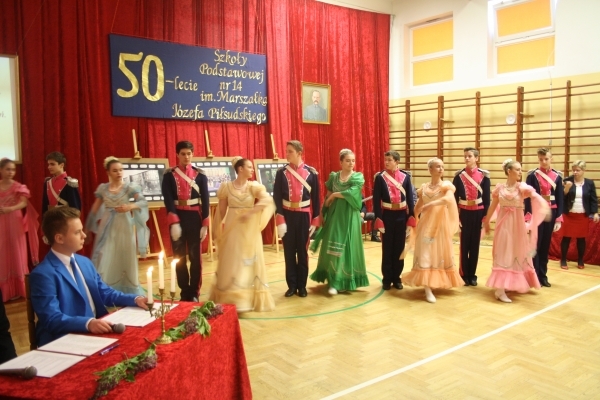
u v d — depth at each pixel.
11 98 5.33
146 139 6.52
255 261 4.24
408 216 5.02
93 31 5.96
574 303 4.58
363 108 9.15
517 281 4.62
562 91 7.29
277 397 2.74
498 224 4.73
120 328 1.86
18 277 4.72
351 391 2.81
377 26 9.29
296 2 8.05
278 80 7.83
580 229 5.98
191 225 4.41
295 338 3.70
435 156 9.03
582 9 7.05
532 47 7.79
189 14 6.83
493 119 8.16
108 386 1.35
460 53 8.57
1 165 4.66
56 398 1.34
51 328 1.92
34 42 5.50
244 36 7.43
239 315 4.25
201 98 6.96
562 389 2.84
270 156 7.81
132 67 6.29
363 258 4.96
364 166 9.17
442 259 4.70
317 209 4.87
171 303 2.23
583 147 7.09
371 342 3.61
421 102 9.25
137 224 4.33
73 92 5.81
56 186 4.68
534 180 5.39
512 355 3.35
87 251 5.91
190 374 1.75
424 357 3.32
